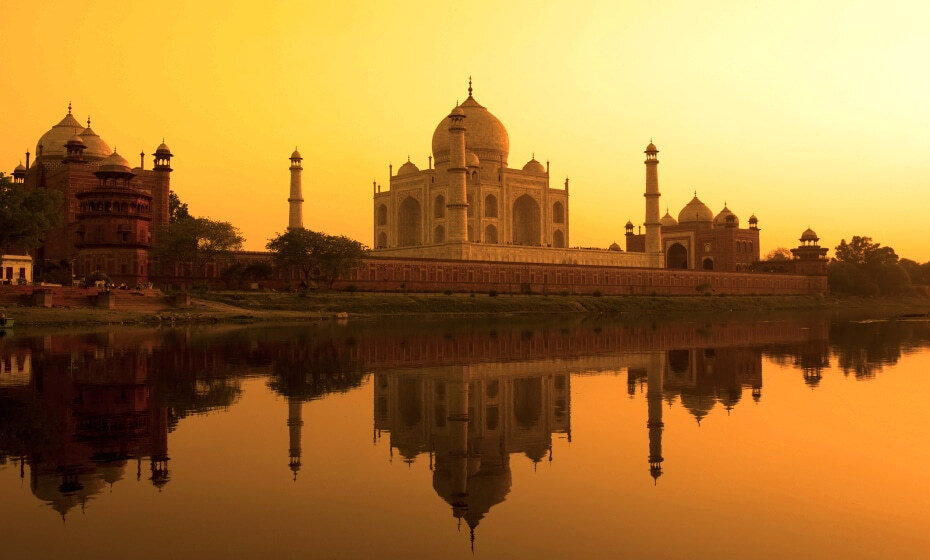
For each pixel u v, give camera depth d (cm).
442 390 3172
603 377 3606
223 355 4312
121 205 8994
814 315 11288
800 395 3059
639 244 18688
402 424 2458
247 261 10331
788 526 1469
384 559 1296
